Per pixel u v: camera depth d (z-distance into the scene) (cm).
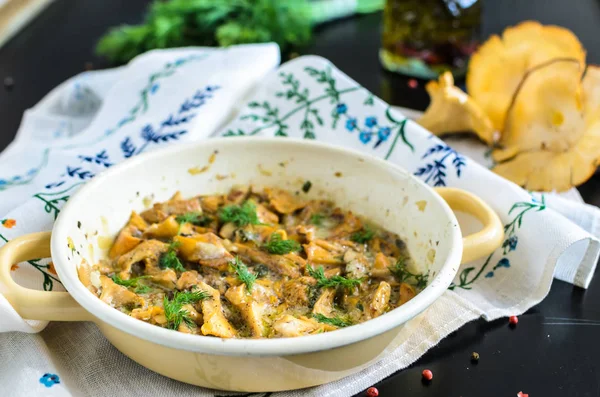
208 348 39
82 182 55
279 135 64
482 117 66
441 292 43
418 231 51
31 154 63
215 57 70
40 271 49
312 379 43
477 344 48
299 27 85
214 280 48
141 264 50
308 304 47
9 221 51
